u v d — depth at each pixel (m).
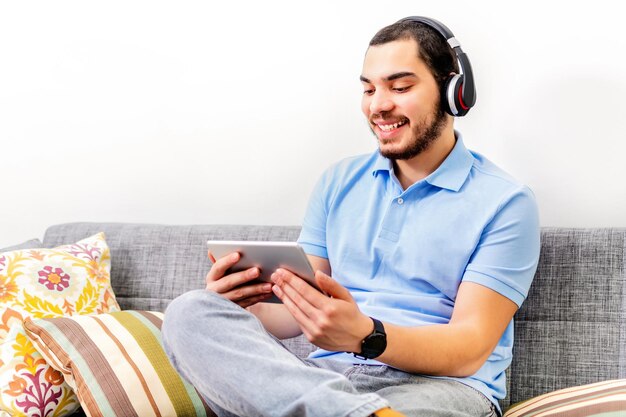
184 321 1.36
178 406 1.73
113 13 2.45
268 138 2.28
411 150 1.69
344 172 1.86
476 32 2.03
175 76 2.38
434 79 1.68
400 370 1.57
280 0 2.25
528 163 1.98
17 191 2.58
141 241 2.19
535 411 1.52
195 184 2.38
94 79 2.48
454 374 1.54
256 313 1.72
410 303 1.67
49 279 2.00
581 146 1.93
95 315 1.89
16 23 2.56
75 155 2.51
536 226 1.67
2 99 2.58
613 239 1.73
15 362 1.81
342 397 1.21
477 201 1.67
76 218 2.52
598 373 1.69
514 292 1.61
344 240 1.78
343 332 1.41
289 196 2.26
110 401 1.68
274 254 1.42
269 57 2.27
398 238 1.71
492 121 2.01
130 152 2.45
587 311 1.72
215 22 2.33
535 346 1.75
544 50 1.96
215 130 2.34
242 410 1.32
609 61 1.90
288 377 1.27
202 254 2.11
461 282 1.65
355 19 2.16
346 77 2.18
